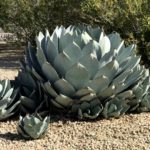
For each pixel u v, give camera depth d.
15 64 8.50
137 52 6.61
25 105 4.51
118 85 4.34
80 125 4.29
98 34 4.66
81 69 4.20
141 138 4.04
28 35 9.37
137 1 6.98
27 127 3.96
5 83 4.45
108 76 4.31
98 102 4.35
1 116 4.39
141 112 4.66
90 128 4.23
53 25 9.03
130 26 6.97
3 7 9.45
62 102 4.36
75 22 8.55
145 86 4.59
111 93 4.36
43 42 4.59
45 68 4.32
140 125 4.29
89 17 7.63
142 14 6.89
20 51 10.38
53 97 4.42
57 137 4.07
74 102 4.36
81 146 3.91
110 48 4.52
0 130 4.21
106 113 4.38
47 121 4.11
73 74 4.23
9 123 4.37
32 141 4.00
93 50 4.31
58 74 4.39
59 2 8.68
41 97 4.51
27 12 9.23
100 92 4.33
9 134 4.14
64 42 4.46
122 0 7.12
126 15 6.96
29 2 9.31
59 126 4.28
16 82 4.70
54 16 8.95
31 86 4.59
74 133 4.14
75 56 4.27
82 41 4.41
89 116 4.33
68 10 8.59
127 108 4.48
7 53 10.12
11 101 4.45
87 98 4.31
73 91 4.32
